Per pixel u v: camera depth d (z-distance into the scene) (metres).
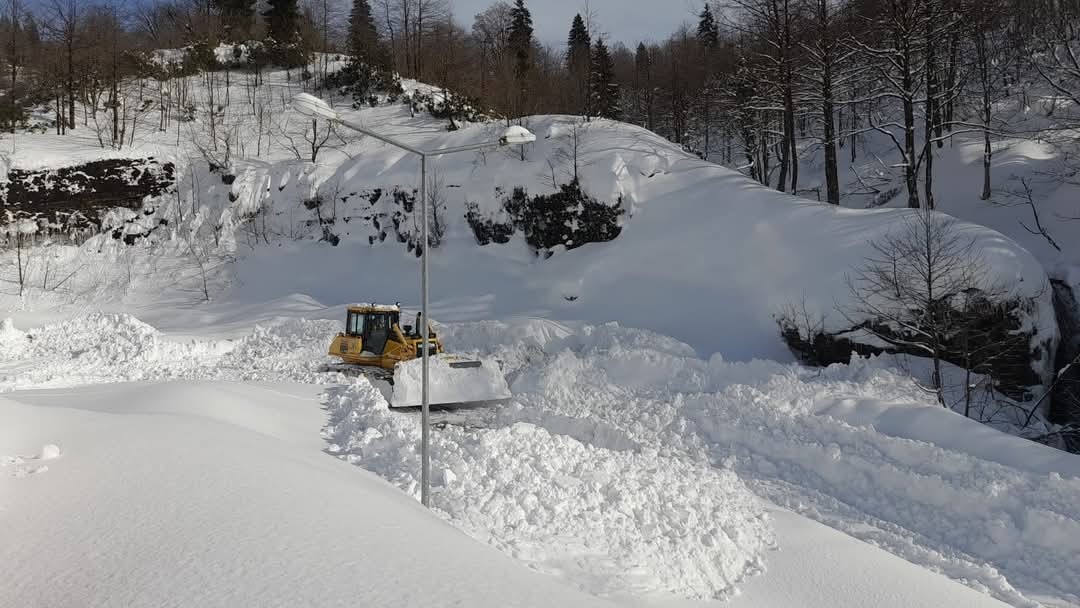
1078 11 34.03
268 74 59.44
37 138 44.44
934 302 19.50
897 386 18.00
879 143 46.22
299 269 38.16
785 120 36.66
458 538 6.67
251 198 41.88
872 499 12.59
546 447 11.38
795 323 23.70
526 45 71.69
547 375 20.44
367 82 53.88
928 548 10.94
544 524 8.73
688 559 8.70
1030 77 41.66
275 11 64.06
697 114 57.97
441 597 4.80
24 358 23.80
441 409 18.42
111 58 52.72
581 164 33.91
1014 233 30.00
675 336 25.52
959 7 30.20
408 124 48.28
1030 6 36.75
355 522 6.26
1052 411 21.36
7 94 49.94
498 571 5.66
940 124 37.16
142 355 23.39
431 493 9.32
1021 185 33.12
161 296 37.25
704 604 7.77
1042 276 21.89
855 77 33.81
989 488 11.71
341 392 16.67
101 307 36.53
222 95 54.59
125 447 8.16
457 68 64.06
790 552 9.66
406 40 64.81
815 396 17.11
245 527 5.77
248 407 12.84
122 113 48.50
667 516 9.68
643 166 33.38
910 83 29.59
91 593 4.62
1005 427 19.05
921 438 14.70
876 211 26.11
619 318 27.58
